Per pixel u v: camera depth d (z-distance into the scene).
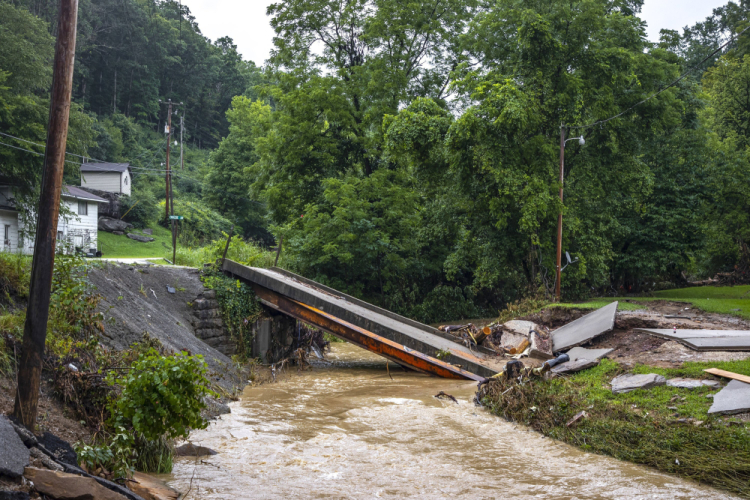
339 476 6.99
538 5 24.55
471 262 28.92
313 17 31.55
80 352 8.70
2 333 7.85
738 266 41.66
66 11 6.19
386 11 30.08
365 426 9.80
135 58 88.00
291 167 31.81
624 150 25.91
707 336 12.64
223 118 106.50
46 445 5.80
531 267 25.95
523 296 26.66
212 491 6.32
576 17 23.83
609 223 26.28
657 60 26.19
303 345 20.38
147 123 87.69
